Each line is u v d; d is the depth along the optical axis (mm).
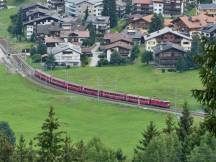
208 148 80438
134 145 118188
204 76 20016
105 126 137750
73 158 45594
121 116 148500
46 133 44312
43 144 44188
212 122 19875
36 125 136750
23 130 130500
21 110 151625
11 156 51594
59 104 159500
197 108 151625
